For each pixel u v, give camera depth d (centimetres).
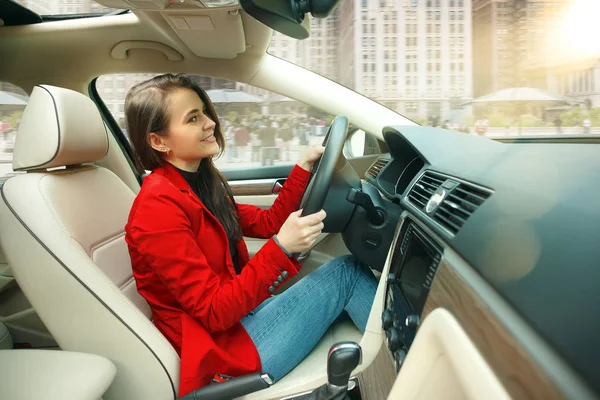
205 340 100
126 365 100
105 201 124
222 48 165
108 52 179
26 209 98
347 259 132
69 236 100
